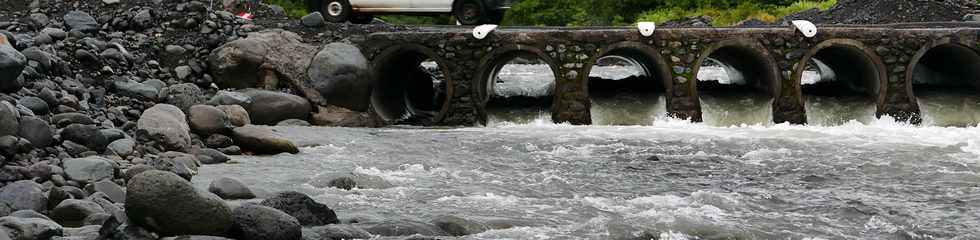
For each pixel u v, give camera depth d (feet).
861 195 46.37
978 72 83.30
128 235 30.40
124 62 74.38
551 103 86.43
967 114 80.84
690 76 79.61
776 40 79.71
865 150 62.03
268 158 56.49
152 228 30.58
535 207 41.86
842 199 45.16
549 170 54.49
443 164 56.18
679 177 52.26
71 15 80.23
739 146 64.08
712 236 36.40
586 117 79.82
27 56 62.39
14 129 44.45
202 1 87.81
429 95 98.68
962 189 48.01
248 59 78.64
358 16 97.14
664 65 79.66
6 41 58.39
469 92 80.69
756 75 86.28
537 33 79.97
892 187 48.73
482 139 67.56
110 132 50.83
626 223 37.68
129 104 66.28
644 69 93.40
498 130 74.79
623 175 52.80
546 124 79.87
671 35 79.56
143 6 83.61
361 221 37.19
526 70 133.59
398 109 89.25
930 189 48.06
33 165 40.78
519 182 49.62
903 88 80.12
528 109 83.92
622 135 70.69
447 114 80.89
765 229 37.96
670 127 76.89
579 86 79.82
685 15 173.27
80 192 38.70
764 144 64.85
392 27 85.20
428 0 95.09
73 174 41.09
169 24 82.38
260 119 73.82
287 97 75.51
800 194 46.60
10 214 34.99
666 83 79.71
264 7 88.58
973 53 81.30
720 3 173.06
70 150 47.14
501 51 80.18
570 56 79.82
